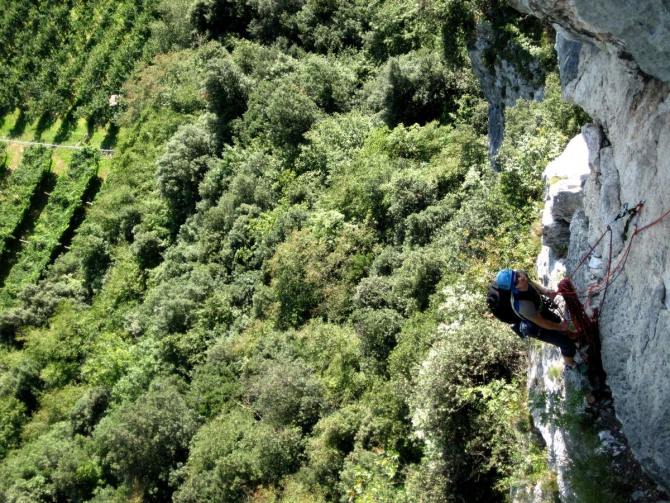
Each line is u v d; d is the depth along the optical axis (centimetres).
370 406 2041
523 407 1128
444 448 1333
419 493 1393
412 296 2177
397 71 3128
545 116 1620
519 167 1459
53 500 3438
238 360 2958
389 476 1650
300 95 3722
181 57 5322
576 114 1378
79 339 4294
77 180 5466
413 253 2262
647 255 698
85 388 4056
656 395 689
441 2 2366
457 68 2962
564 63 943
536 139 1470
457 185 2573
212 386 2927
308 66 3925
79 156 5572
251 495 2312
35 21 6531
